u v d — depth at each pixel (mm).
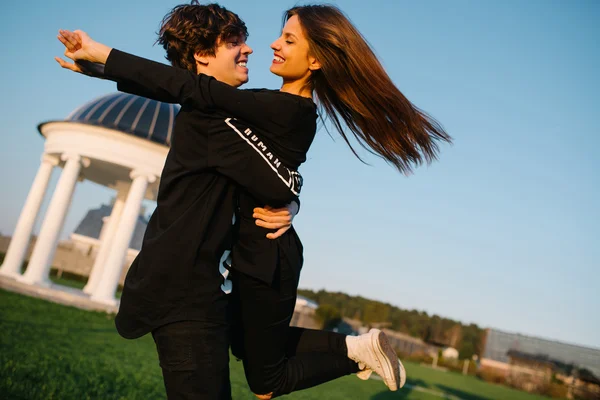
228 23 2330
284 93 2176
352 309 49219
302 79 2455
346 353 2812
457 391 20672
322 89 2527
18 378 6410
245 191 2264
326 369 2770
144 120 21766
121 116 21625
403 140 2514
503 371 35656
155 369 9961
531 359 35469
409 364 34844
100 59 2076
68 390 6355
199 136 2113
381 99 2393
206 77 2078
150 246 2096
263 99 2102
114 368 8867
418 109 2514
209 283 2107
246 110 2070
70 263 42938
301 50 2357
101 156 20828
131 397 6676
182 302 2059
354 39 2320
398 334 45312
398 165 2627
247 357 2578
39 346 9586
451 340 44625
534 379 33781
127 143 20984
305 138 2246
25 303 16641
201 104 2047
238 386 9797
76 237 43500
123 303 2160
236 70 2400
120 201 25375
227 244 2203
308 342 2805
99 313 18797
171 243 2055
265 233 2334
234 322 2492
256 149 2125
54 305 18016
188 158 2119
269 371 2594
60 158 22938
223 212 2166
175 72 2051
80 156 21219
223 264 2242
